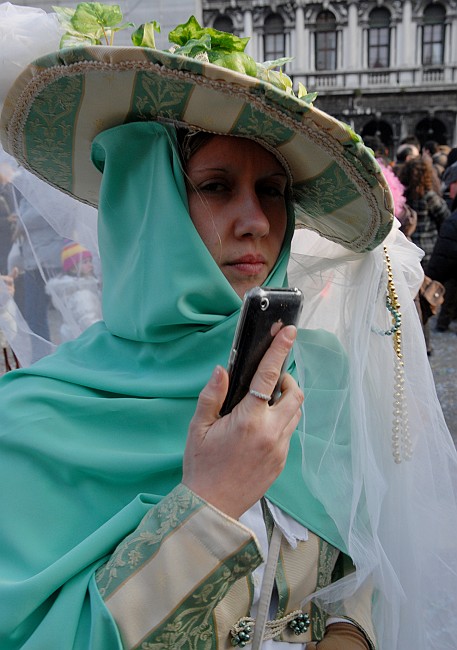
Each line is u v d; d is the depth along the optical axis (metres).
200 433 0.92
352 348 1.24
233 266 1.15
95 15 1.18
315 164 1.15
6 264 1.95
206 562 0.89
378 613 1.26
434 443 1.28
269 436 0.91
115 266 1.22
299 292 0.92
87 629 0.93
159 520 0.93
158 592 0.90
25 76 1.08
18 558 1.02
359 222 1.23
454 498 1.29
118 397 1.19
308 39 28.59
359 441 1.17
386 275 1.28
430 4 27.72
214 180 1.13
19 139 1.25
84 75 1.04
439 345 6.30
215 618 0.99
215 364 1.15
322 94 29.09
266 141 1.12
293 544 1.11
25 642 0.95
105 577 0.93
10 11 1.25
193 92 1.02
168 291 1.11
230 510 0.91
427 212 6.31
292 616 1.10
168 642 0.90
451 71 28.20
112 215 1.21
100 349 1.27
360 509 1.20
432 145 11.66
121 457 1.10
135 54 0.97
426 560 1.26
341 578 1.18
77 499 1.09
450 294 6.68
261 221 1.13
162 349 1.18
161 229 1.12
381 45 28.53
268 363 0.90
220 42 1.14
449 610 1.27
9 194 1.92
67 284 1.99
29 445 1.09
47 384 1.19
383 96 28.84
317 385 1.28
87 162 1.31
